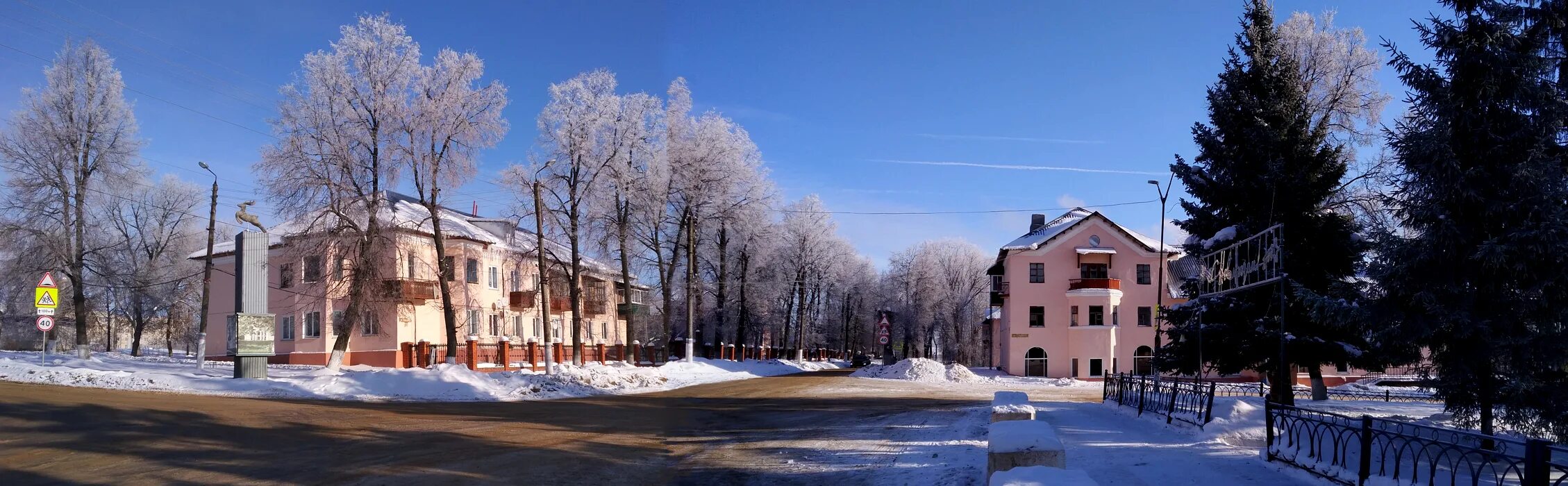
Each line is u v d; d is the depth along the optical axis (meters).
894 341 84.12
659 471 10.66
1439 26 10.44
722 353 54.28
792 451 12.40
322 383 24.95
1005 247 51.09
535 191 33.31
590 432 15.01
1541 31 10.40
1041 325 49.94
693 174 43.81
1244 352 21.42
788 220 63.31
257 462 10.26
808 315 75.06
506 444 12.79
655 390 30.62
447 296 33.00
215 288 44.69
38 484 8.48
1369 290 11.38
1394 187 10.97
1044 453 7.19
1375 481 7.39
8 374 24.38
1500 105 10.23
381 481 9.17
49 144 34.19
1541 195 9.57
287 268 33.03
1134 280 50.28
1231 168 21.59
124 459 10.11
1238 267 15.45
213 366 33.97
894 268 77.62
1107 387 20.45
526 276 49.88
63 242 34.56
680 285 50.78
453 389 25.22
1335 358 20.67
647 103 39.94
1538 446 5.64
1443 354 10.66
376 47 31.33
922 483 9.26
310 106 30.42
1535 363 9.88
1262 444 11.52
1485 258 9.70
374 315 33.34
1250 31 22.61
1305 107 24.41
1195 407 13.20
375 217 31.09
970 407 20.83
